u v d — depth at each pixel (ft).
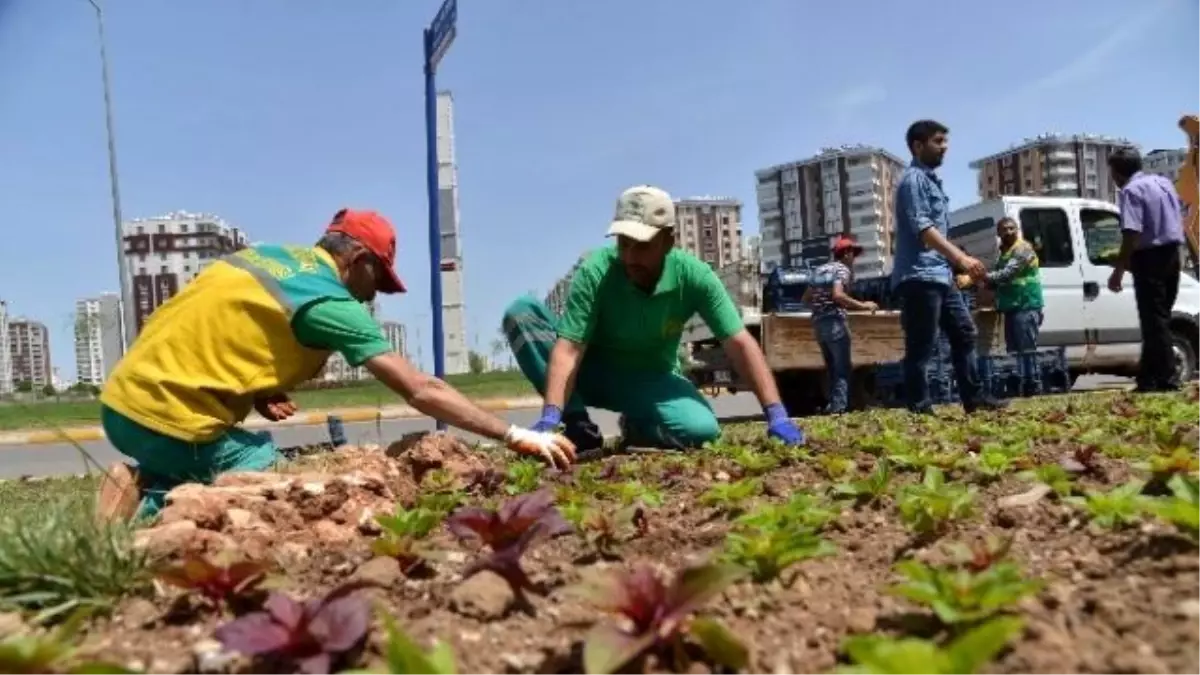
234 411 12.54
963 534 7.98
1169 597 5.44
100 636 6.17
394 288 13.97
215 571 6.46
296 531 9.46
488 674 5.30
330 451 15.61
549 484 12.73
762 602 6.08
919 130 21.59
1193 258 40.29
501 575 6.43
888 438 14.80
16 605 6.85
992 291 33.06
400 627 5.95
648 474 13.60
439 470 13.51
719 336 16.89
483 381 80.07
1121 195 24.95
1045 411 21.13
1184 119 40.11
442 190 27.43
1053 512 8.42
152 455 12.21
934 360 31.65
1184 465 8.77
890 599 6.09
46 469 34.06
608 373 17.99
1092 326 34.96
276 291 12.36
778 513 8.23
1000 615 5.25
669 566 7.56
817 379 33.96
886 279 36.68
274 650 5.08
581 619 6.05
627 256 15.98
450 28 24.17
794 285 35.83
